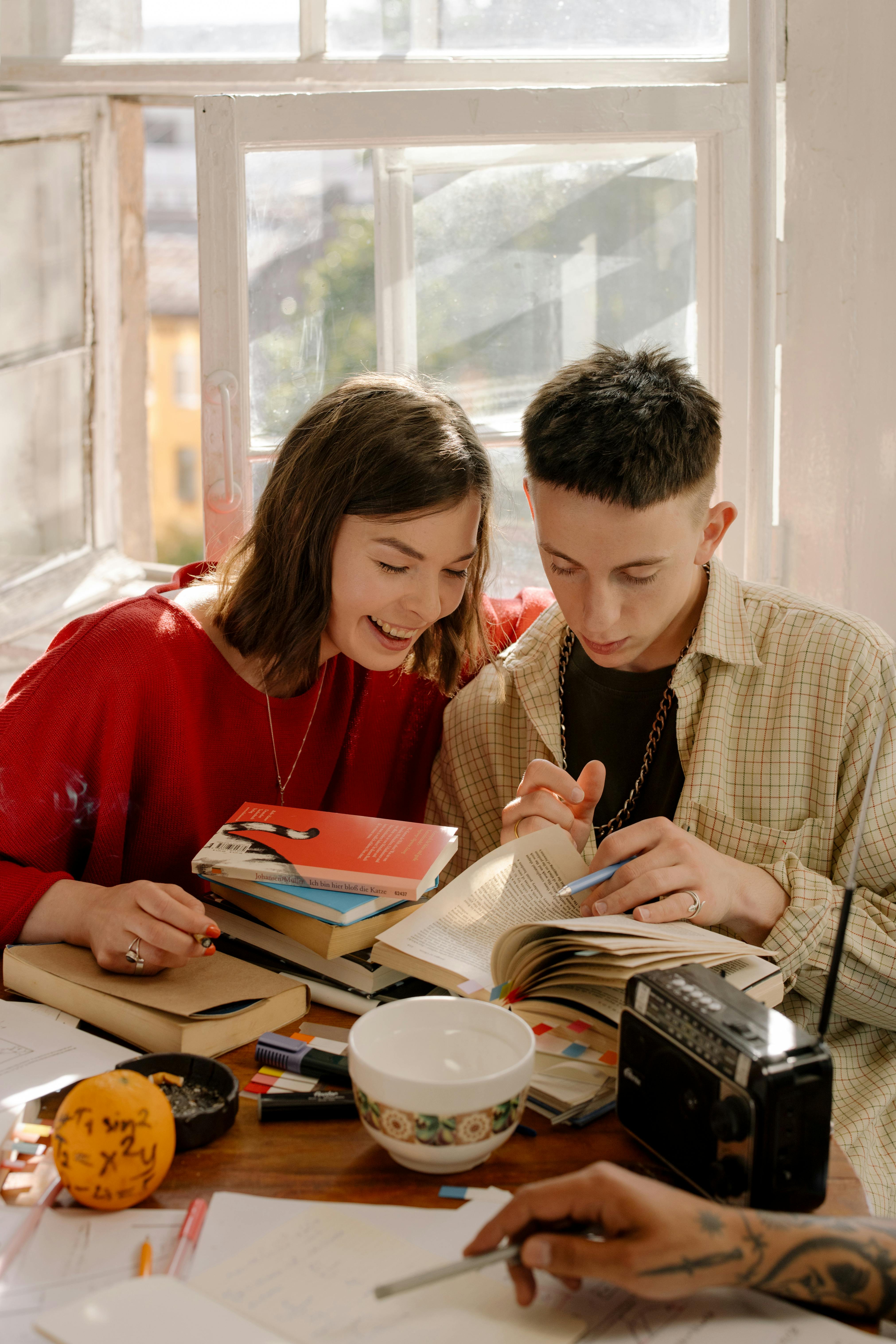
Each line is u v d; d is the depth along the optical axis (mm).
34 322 2299
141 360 2855
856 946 1040
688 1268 573
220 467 1646
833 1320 597
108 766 1145
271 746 1247
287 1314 579
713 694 1195
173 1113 724
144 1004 843
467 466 1104
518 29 1659
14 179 2193
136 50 1797
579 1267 572
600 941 804
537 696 1287
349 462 1098
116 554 2611
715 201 1599
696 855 964
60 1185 683
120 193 2711
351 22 1697
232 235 1594
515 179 1624
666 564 1068
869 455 1634
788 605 1221
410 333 1662
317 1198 678
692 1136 677
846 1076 1132
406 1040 741
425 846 969
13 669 2268
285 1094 771
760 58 1564
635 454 1018
